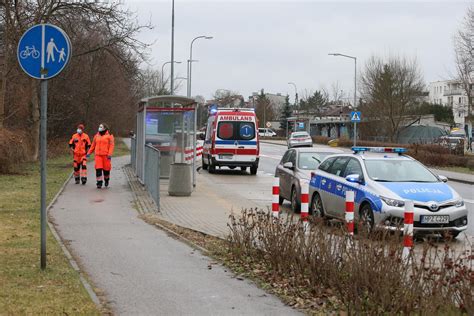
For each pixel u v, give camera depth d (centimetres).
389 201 1006
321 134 8031
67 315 524
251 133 2592
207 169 2888
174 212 1306
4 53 2539
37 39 657
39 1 2594
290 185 1477
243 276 718
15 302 557
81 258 798
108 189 1725
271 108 11044
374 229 608
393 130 5419
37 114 2948
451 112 8531
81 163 1875
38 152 3033
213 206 1434
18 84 2872
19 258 762
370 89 5497
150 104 1964
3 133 2247
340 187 1155
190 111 1922
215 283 682
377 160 1152
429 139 5259
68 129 4053
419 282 516
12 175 2119
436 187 1067
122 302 596
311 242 663
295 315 560
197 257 828
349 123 6675
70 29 2734
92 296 597
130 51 2906
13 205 1313
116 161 3216
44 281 643
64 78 3569
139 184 1886
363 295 542
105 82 4128
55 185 1791
